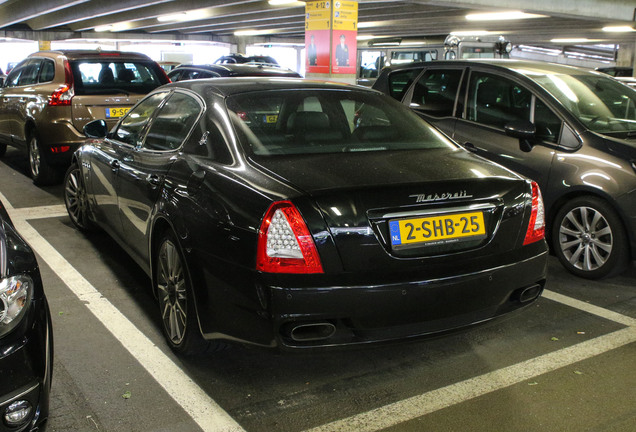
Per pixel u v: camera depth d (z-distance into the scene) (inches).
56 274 168.4
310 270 94.3
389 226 98.0
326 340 97.6
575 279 172.9
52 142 265.4
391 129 130.0
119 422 98.4
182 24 1291.8
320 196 95.8
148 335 131.6
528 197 111.1
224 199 103.7
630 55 1540.4
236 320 99.5
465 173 108.9
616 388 111.5
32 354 79.9
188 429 97.0
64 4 925.2
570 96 186.9
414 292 97.7
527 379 114.5
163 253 124.0
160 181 125.1
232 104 124.0
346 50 483.8
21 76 318.3
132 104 277.0
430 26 1207.6
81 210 203.6
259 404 104.9
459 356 124.1
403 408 104.1
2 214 99.8
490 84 201.6
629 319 144.1
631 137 174.9
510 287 107.2
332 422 99.7
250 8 955.3
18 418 78.6
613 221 163.9
